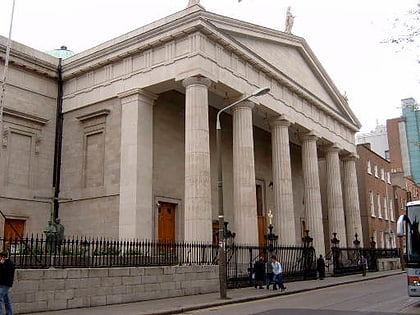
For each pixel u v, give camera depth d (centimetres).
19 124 2670
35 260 1488
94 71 2772
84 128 2755
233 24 2636
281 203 2950
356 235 3706
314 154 3459
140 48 2528
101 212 2530
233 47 2567
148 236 2405
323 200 4709
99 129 2675
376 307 1448
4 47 2602
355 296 1852
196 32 2355
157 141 2669
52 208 2531
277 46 3216
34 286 1379
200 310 1511
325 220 4650
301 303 1633
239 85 2617
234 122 2681
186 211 2216
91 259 1639
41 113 2780
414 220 1526
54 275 1436
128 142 2484
